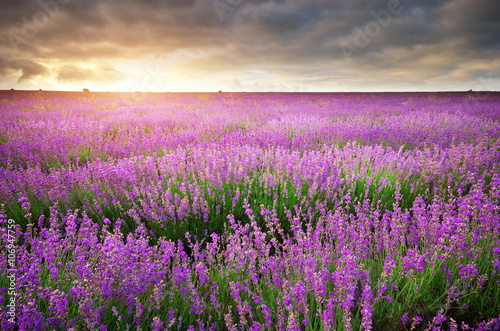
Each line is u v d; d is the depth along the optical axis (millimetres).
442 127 8359
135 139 7242
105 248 2205
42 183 4102
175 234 3445
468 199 2742
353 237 2652
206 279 2297
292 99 26781
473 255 2371
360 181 4457
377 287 2191
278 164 4707
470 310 2205
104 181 4445
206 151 5621
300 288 1922
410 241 2795
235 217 3779
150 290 2197
